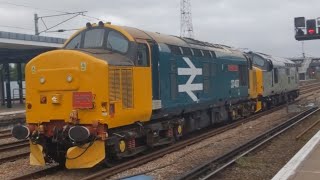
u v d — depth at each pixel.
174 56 15.12
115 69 11.70
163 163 12.53
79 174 11.57
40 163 11.84
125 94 12.09
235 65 21.62
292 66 37.56
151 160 13.01
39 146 11.83
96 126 11.06
